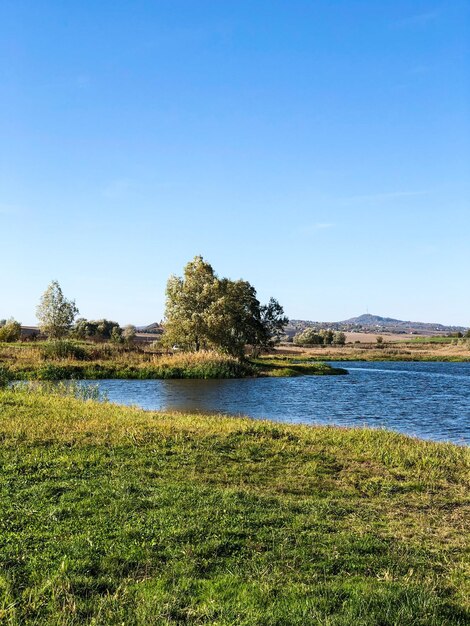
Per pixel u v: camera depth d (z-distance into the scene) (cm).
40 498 955
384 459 1446
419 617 606
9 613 575
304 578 704
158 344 6506
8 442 1337
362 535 876
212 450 1410
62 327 7125
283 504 1002
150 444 1409
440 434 2256
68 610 588
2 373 3070
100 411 1934
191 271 6259
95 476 1109
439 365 8125
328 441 1617
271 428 1700
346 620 581
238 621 580
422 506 1095
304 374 5569
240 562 744
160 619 576
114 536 802
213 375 4688
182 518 879
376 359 9775
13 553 724
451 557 825
